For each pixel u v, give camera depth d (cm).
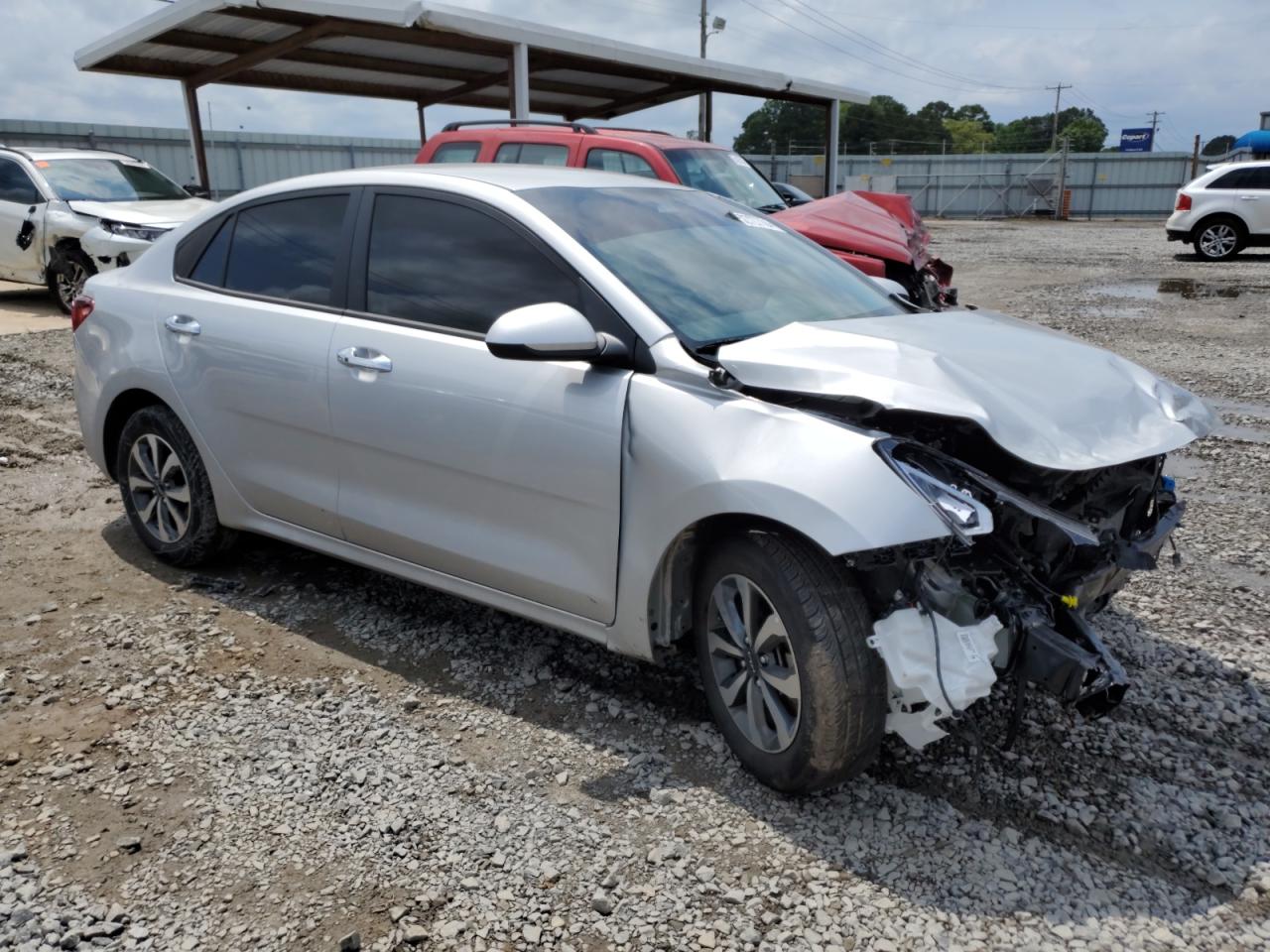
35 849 271
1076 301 1313
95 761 311
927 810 289
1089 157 4209
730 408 290
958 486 265
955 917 249
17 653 378
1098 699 274
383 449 365
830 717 270
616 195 381
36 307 1291
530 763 313
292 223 411
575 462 314
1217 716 338
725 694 308
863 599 273
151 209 1188
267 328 399
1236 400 777
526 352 294
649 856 271
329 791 297
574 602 327
